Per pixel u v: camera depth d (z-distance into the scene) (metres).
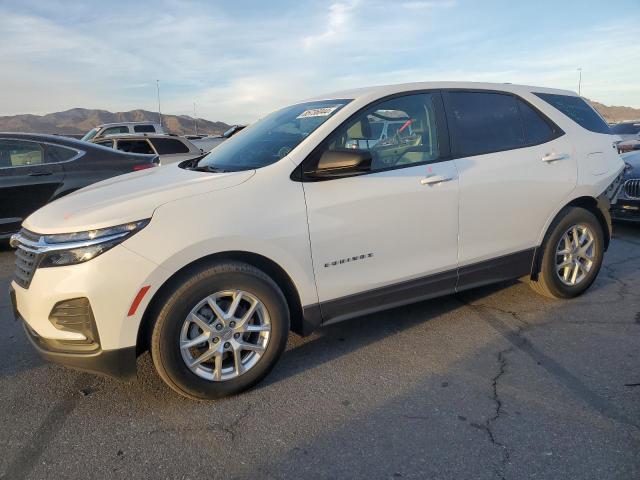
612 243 6.51
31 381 3.23
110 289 2.60
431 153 3.60
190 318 2.79
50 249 2.65
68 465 2.42
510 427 2.62
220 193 2.89
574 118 4.42
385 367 3.30
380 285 3.38
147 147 12.49
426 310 4.23
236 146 3.81
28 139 6.62
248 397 2.99
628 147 13.71
